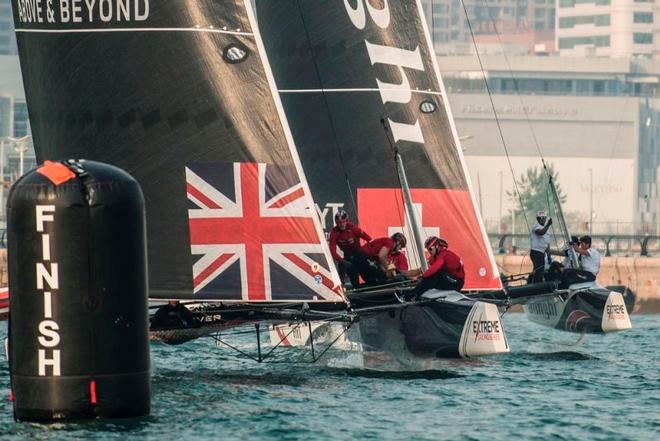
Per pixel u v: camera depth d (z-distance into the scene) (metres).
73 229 42.06
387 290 65.31
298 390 56.50
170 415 47.41
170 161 57.88
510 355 77.25
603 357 76.94
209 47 58.09
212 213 57.47
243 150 57.69
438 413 50.72
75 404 42.75
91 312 42.44
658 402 55.19
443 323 63.97
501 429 47.22
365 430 46.12
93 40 58.56
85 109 58.75
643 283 165.00
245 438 43.69
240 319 58.94
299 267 57.41
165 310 58.12
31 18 59.62
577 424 48.81
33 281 42.19
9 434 41.69
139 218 43.44
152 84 58.09
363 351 64.56
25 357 42.72
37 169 42.94
